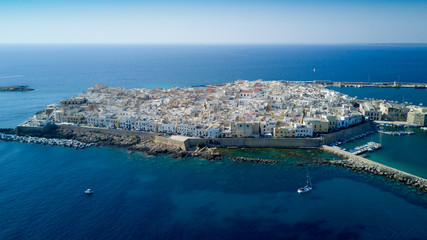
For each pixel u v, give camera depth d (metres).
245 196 196.12
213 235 160.88
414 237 158.00
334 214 177.12
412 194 196.88
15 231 164.50
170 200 192.75
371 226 166.62
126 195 198.62
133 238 159.75
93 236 161.38
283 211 180.50
